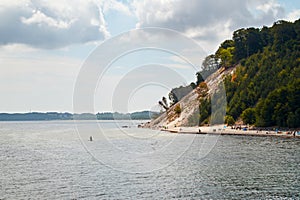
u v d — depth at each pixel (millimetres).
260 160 56531
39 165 56188
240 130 105938
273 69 123188
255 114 109500
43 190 39156
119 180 41906
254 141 85938
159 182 40750
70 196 36500
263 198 34625
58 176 46062
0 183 42875
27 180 44406
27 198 36344
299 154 63000
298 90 100188
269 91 116625
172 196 35469
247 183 40469
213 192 36750
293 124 98750
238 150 68875
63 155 67062
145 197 35281
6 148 85562
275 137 94250
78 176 45375
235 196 35312
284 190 37344
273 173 45906
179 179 42250
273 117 103562
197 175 44500
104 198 35344
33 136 128250
